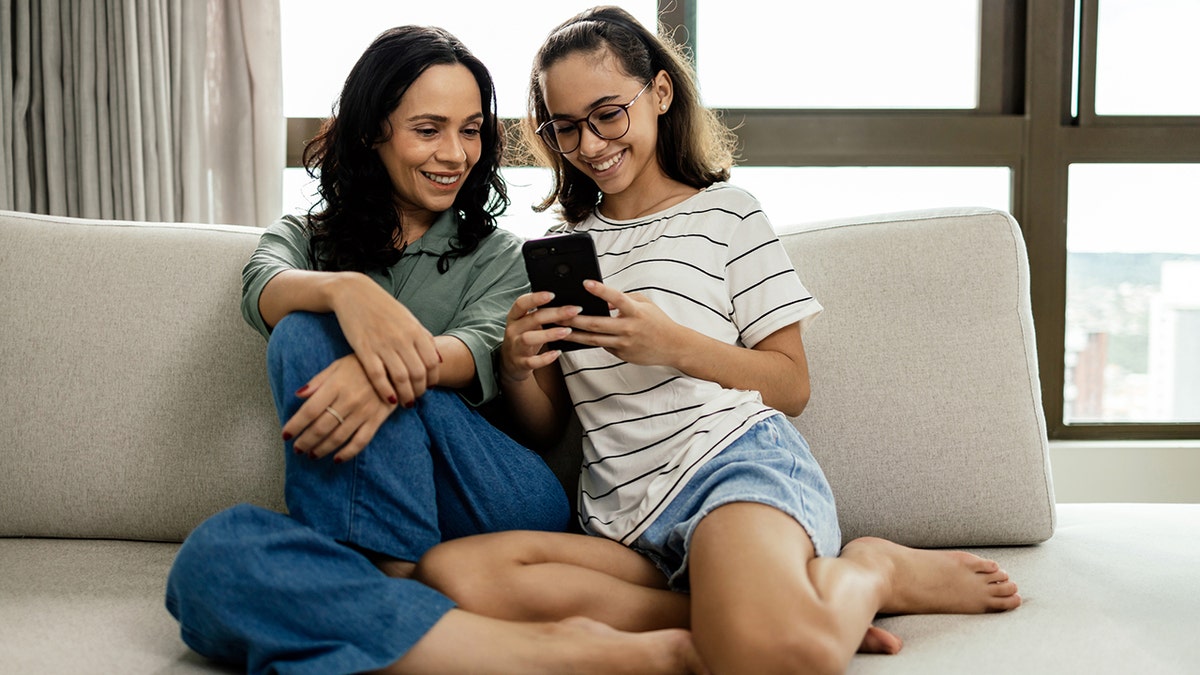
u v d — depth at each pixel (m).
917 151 2.16
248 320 1.29
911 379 1.42
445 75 1.33
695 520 1.10
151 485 1.42
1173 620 1.08
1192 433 2.21
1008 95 2.19
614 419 1.29
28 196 1.94
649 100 1.36
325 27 2.13
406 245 1.41
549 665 0.96
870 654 1.05
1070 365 2.25
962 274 1.45
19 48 1.92
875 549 1.18
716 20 2.18
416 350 1.14
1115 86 2.19
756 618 0.94
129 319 1.46
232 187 2.00
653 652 0.98
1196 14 2.17
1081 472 2.15
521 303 1.21
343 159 1.38
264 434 1.43
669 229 1.35
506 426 1.44
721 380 1.26
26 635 1.07
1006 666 0.98
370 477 1.11
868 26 2.19
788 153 2.16
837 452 1.41
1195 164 2.19
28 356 1.44
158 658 1.03
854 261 1.47
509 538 1.13
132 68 1.90
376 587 0.99
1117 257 2.22
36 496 1.42
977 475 1.39
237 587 0.97
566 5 2.13
